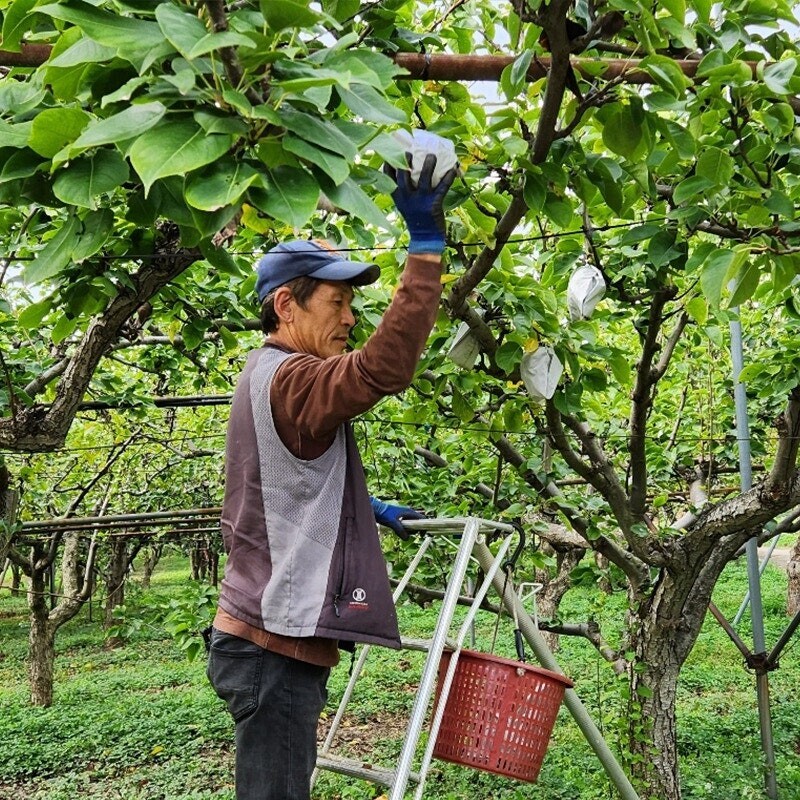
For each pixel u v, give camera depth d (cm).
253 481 226
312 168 150
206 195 134
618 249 413
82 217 175
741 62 226
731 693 1027
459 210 298
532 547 594
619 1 202
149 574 2273
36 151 152
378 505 316
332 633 218
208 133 135
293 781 221
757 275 277
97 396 634
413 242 196
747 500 490
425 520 311
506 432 450
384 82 164
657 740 539
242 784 222
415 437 633
